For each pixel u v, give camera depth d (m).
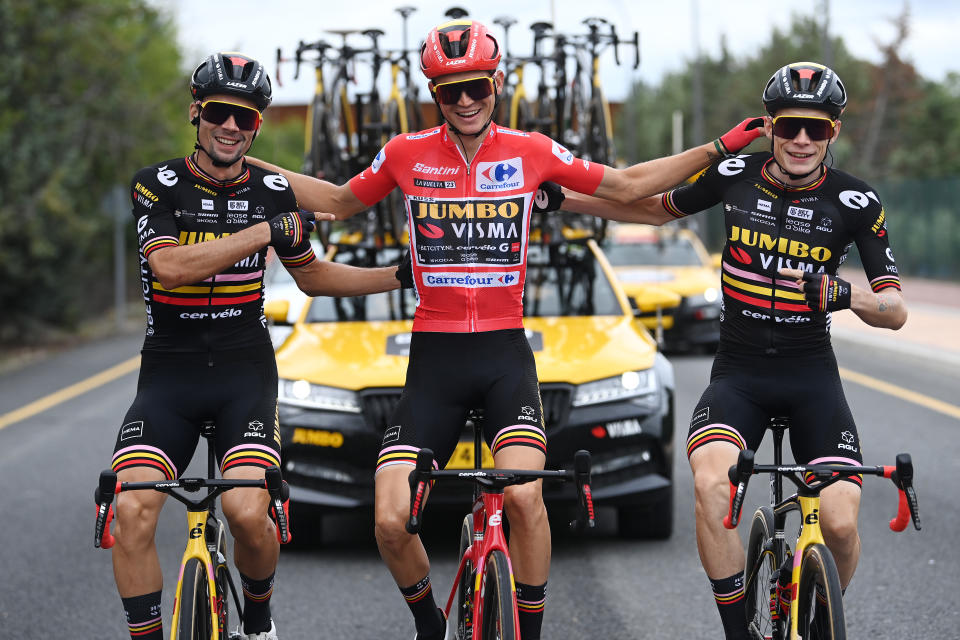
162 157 32.19
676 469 11.48
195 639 4.83
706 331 20.69
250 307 5.59
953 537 8.83
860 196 5.60
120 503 5.19
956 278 36.38
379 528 5.44
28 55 27.52
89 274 32.53
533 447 5.34
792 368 5.65
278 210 5.59
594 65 11.06
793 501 5.27
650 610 7.27
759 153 5.82
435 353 5.58
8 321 27.73
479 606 5.16
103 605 7.51
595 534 9.20
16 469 11.88
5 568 8.36
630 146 54.50
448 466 8.30
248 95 5.29
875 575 7.90
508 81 11.38
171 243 5.36
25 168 25.69
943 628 6.81
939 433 13.14
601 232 10.66
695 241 24.11
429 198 5.58
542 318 9.69
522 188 5.59
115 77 30.25
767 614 5.66
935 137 74.69
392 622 7.14
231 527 5.39
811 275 5.23
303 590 7.80
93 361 22.64
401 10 11.41
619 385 8.51
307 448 8.37
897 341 22.03
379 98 11.48
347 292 5.80
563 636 6.81
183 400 5.47
